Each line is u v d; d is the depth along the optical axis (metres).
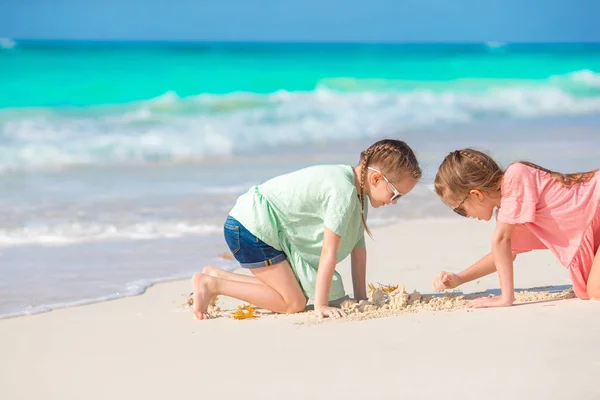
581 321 4.04
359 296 4.90
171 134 13.62
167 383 3.40
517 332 3.87
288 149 12.70
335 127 15.19
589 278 4.44
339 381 3.28
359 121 15.94
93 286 5.49
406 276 5.61
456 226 7.49
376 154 4.55
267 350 3.79
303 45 34.34
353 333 4.01
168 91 17.78
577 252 4.46
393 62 22.72
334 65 21.64
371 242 6.79
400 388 3.17
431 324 4.10
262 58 21.73
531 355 3.50
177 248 6.64
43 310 4.85
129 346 4.02
